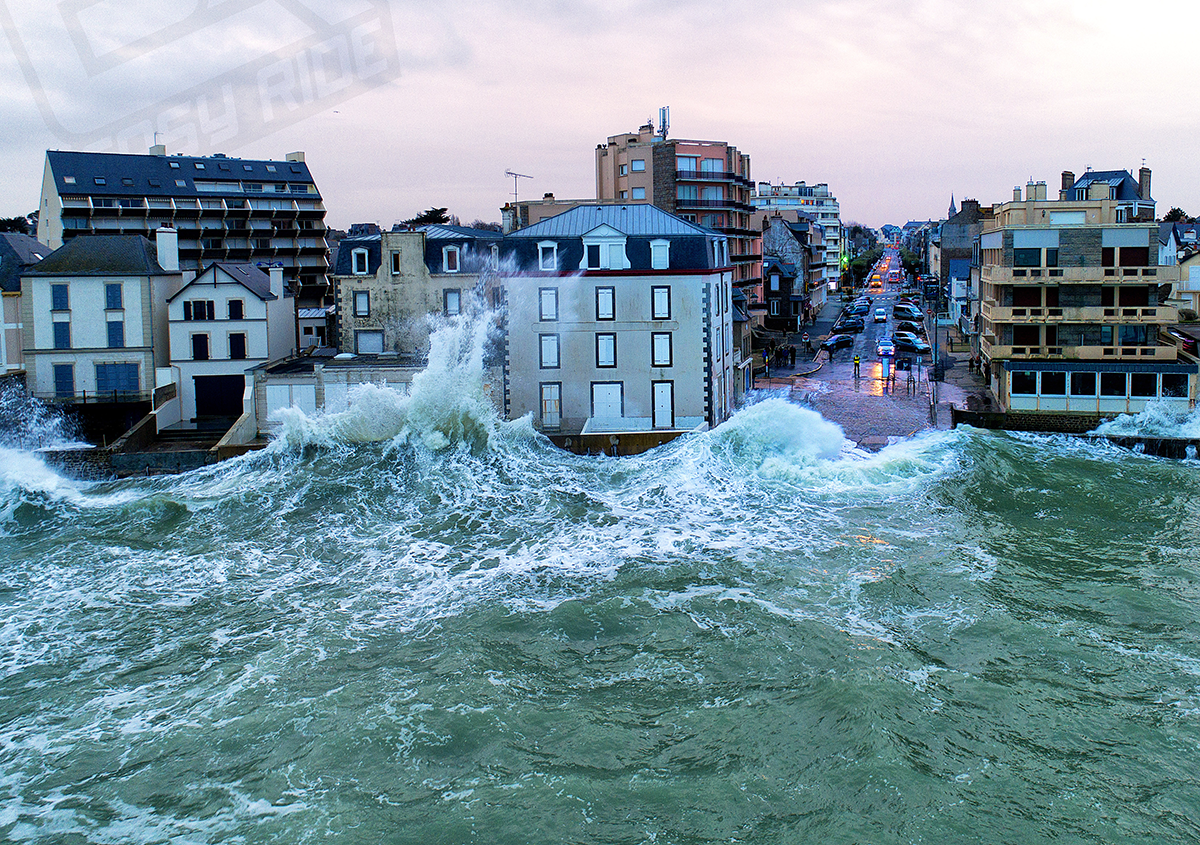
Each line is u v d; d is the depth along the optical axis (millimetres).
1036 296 57438
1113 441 48656
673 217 52531
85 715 23531
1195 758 21422
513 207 74188
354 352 54938
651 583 30641
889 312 123188
